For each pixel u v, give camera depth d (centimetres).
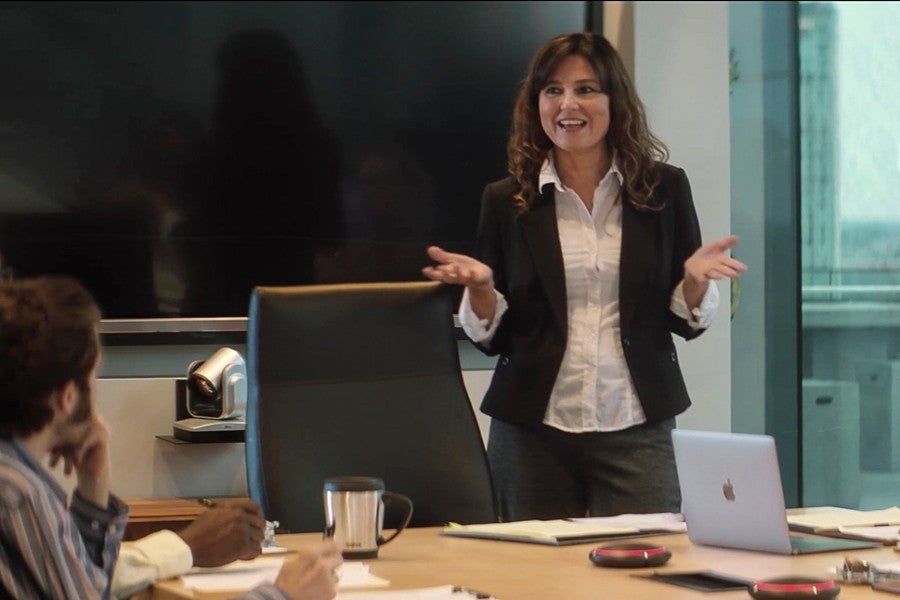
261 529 245
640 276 335
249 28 520
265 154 523
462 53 543
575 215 341
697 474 261
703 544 262
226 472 491
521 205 340
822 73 581
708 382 552
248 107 520
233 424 464
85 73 501
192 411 476
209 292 516
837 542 261
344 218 532
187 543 236
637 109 342
